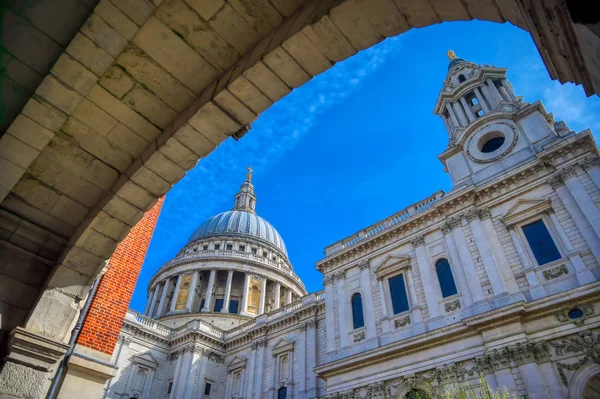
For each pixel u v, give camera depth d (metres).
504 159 28.48
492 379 20.64
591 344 18.83
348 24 5.45
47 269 8.46
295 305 40.94
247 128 7.39
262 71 6.30
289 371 35.78
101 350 10.80
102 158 8.05
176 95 7.36
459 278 25.23
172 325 56.41
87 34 5.54
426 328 24.89
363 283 30.06
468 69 38.41
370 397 24.69
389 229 30.62
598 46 2.80
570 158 24.30
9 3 5.37
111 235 8.44
